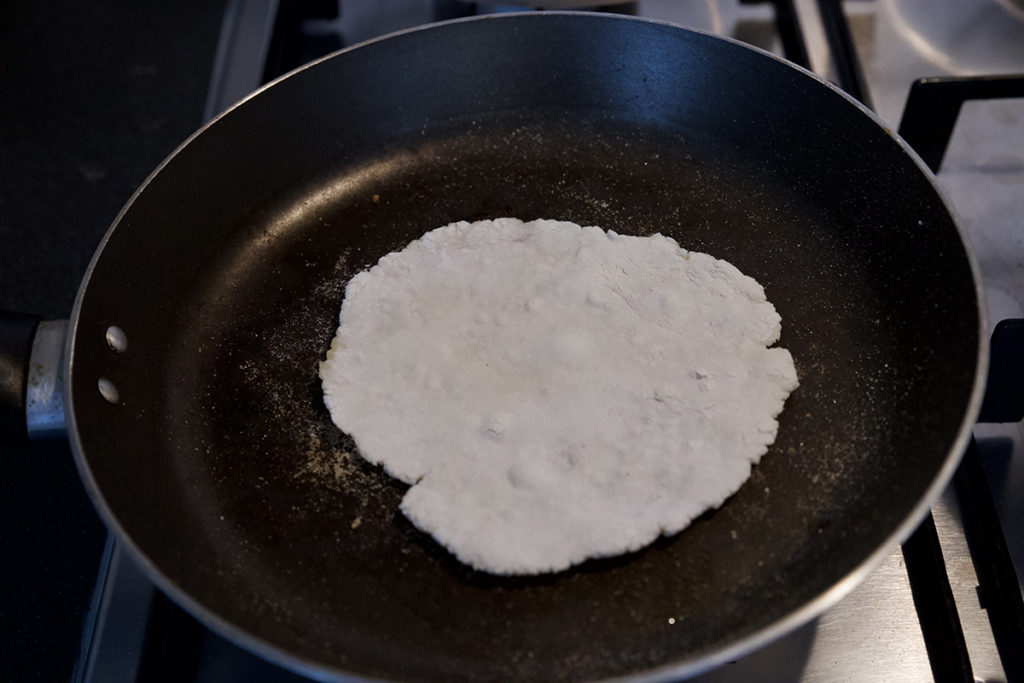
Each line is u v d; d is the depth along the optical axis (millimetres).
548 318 460
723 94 503
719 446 427
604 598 406
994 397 433
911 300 447
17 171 683
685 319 456
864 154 470
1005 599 412
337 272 488
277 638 396
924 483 396
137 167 685
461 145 522
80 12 788
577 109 523
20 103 723
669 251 474
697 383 440
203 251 483
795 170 492
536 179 511
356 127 516
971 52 554
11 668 485
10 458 546
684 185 503
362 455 434
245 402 453
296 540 423
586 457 428
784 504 420
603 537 410
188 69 743
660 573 409
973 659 412
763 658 411
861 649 412
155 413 449
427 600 409
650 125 518
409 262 478
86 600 505
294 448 442
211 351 466
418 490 425
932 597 418
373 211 506
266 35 567
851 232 473
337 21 586
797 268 474
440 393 445
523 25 502
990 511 425
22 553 519
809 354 452
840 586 366
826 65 552
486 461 430
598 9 572
